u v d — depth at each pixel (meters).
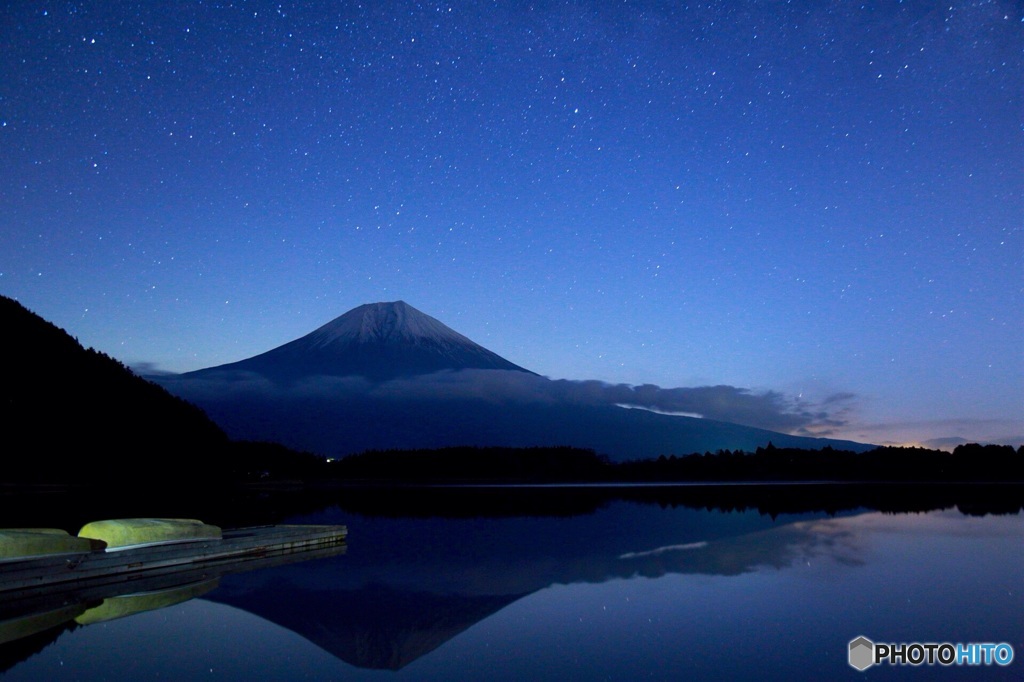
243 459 63.12
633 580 11.30
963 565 12.67
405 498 37.25
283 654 7.20
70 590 10.38
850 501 32.41
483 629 8.20
